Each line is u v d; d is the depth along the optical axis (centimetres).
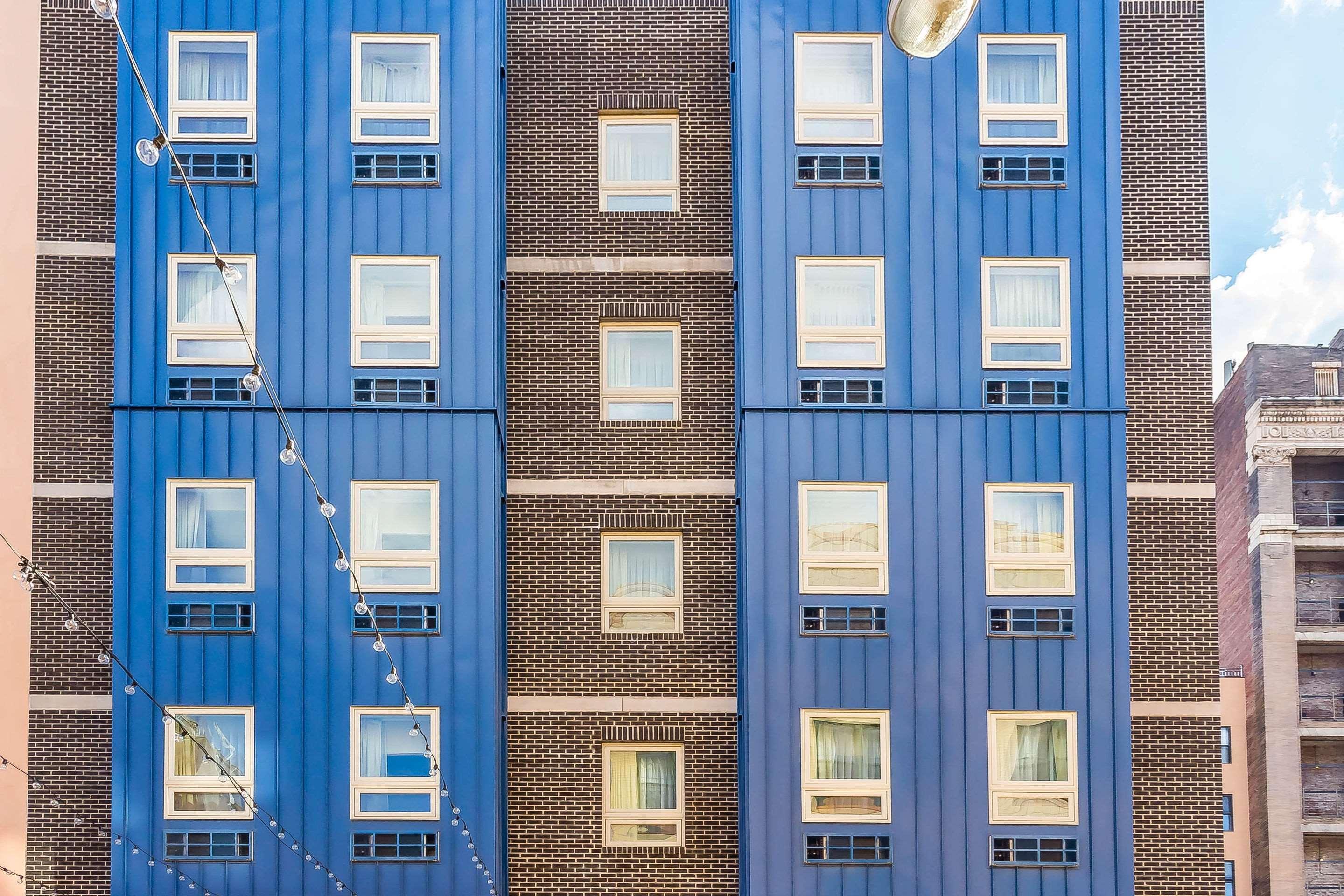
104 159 1694
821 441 1570
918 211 1600
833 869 1507
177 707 1523
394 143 1595
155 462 1551
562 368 1703
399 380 1570
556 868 1612
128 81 1592
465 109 1603
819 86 1617
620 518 1677
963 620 1548
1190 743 1622
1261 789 2378
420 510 1555
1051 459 1570
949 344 1586
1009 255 1596
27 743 1630
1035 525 1566
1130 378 1681
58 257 1675
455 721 1524
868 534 1562
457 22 1612
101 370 1664
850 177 1608
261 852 1506
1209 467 1664
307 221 1584
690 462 1691
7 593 1645
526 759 1633
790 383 1580
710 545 1675
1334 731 2364
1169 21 1733
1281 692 2364
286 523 1547
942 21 616
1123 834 1516
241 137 1591
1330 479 2481
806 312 1591
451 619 1539
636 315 1709
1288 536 2400
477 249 1588
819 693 1534
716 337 1709
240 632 1530
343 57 1602
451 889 1503
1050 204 1603
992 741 1531
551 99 1745
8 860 1617
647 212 1725
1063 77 1619
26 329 1702
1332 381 2506
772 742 1527
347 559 1544
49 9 1705
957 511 1562
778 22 1623
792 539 1557
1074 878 1509
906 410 1573
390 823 1511
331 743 1520
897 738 1527
